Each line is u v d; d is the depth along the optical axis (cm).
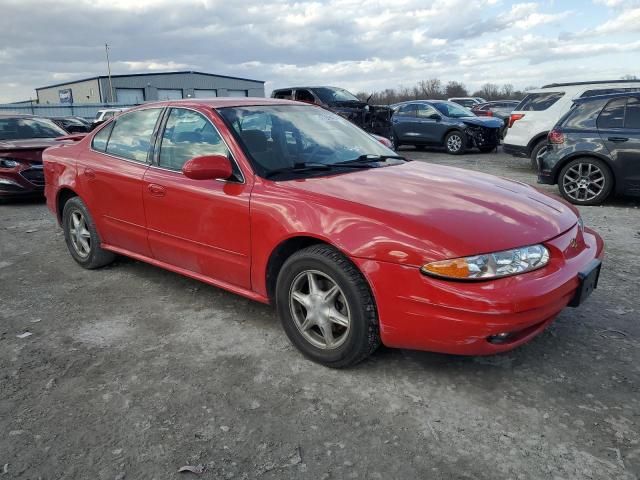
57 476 226
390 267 270
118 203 430
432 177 352
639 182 729
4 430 256
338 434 250
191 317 382
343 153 392
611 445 238
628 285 427
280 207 315
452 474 223
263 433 252
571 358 313
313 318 309
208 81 6084
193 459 235
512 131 1131
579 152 761
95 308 402
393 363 312
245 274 345
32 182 834
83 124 2420
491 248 262
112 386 294
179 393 286
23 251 567
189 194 365
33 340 351
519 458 231
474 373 299
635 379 290
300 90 1488
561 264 283
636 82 1013
